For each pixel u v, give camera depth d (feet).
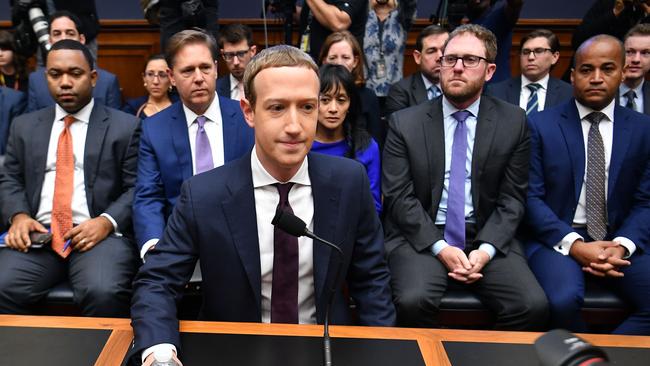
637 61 10.05
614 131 7.70
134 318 4.22
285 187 4.82
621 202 7.69
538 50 10.35
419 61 10.43
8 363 3.72
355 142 8.39
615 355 3.98
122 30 14.30
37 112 8.16
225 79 11.10
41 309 7.27
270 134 4.20
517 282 6.92
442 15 12.15
